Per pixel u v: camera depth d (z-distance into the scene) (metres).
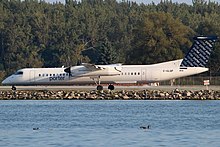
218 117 146.50
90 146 98.44
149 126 125.50
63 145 99.31
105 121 137.12
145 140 105.25
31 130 119.94
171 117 146.62
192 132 115.62
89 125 128.88
